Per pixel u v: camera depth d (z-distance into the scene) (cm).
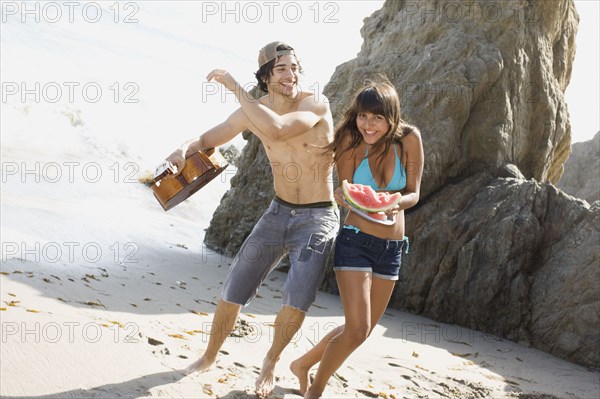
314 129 449
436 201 883
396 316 810
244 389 446
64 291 590
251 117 415
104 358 446
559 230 828
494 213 841
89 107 1524
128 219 988
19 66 1684
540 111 1011
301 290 441
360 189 421
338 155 455
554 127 1023
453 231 844
